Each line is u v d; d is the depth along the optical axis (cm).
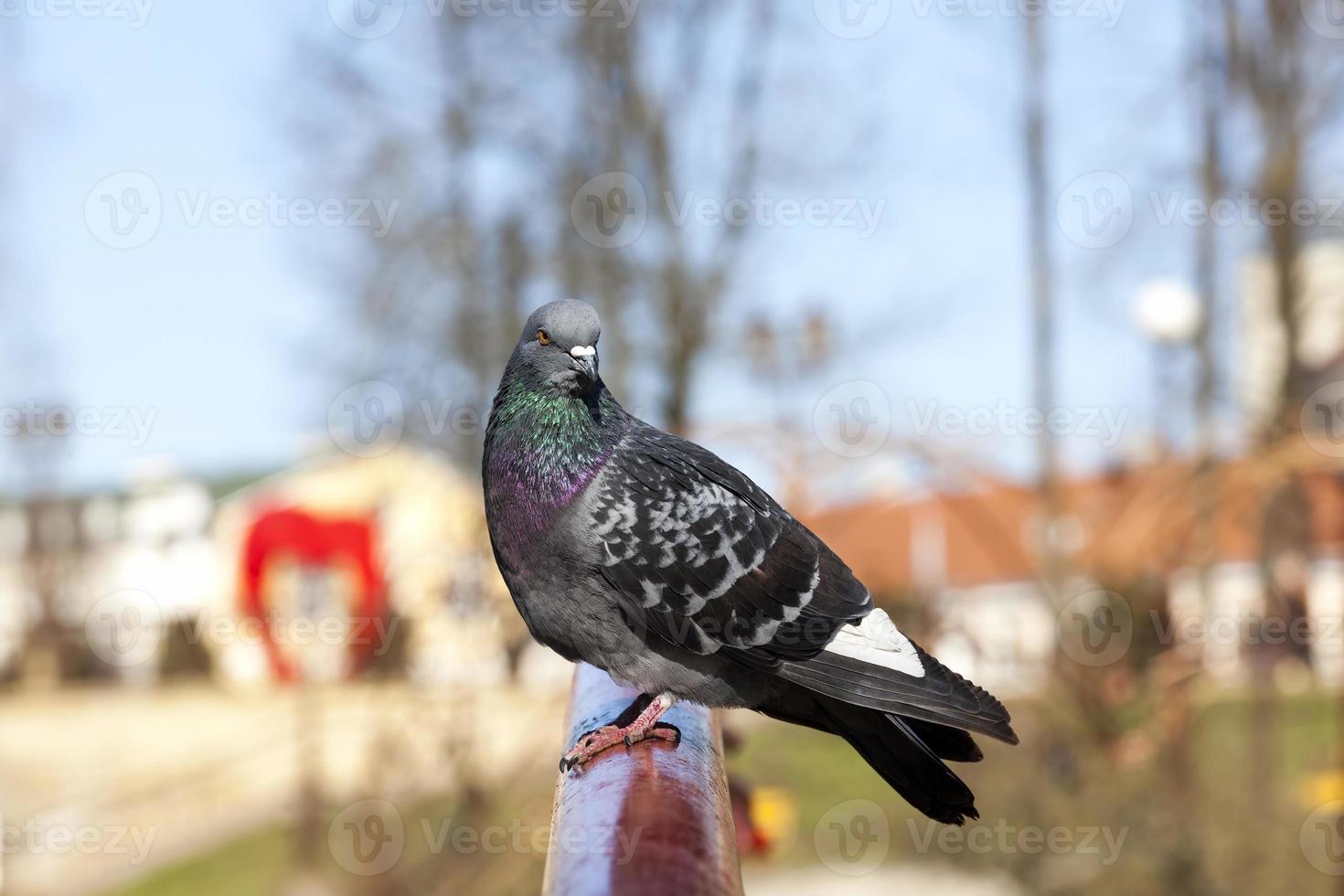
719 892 217
